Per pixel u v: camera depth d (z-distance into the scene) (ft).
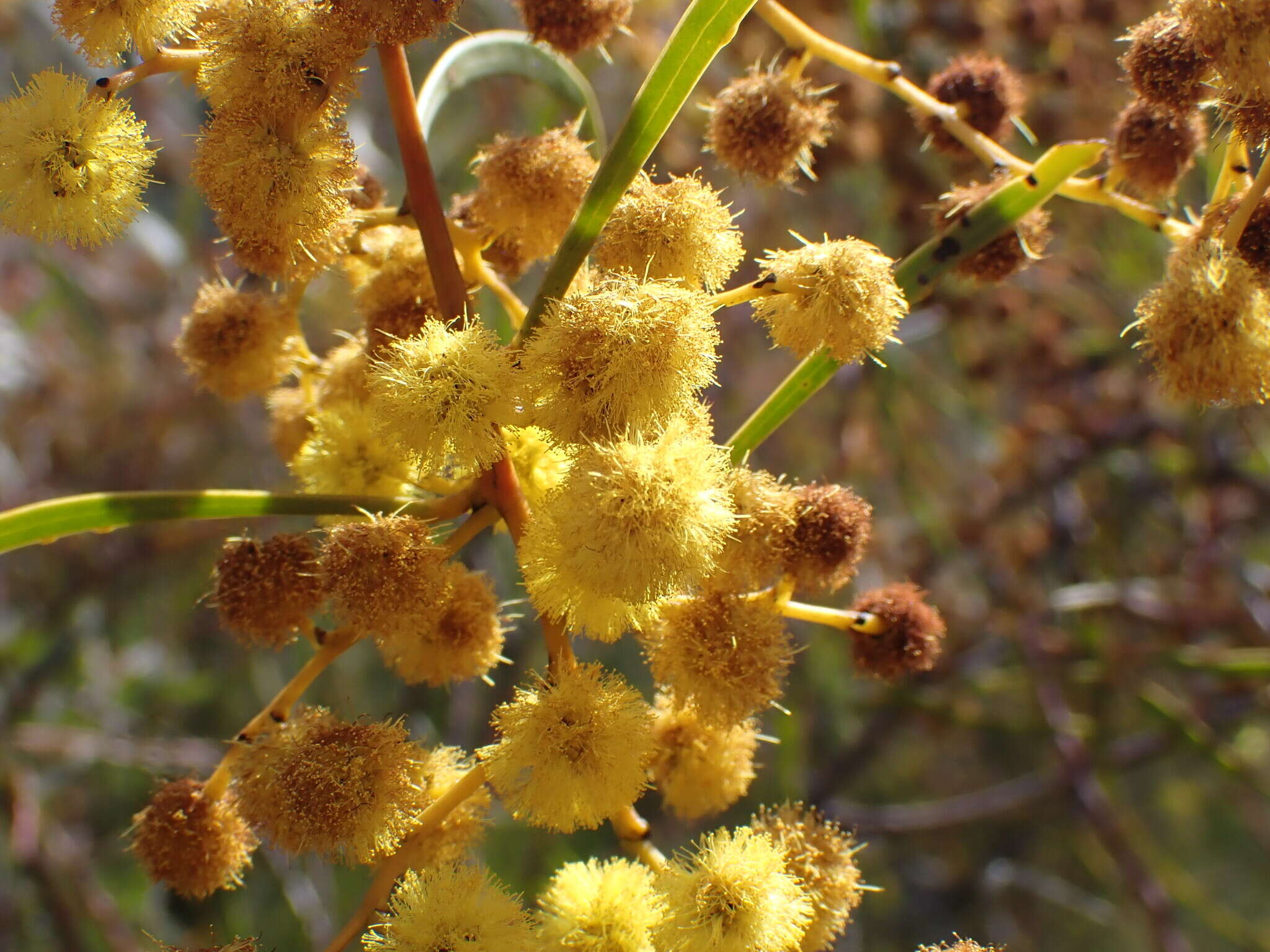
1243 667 0.55
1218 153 0.30
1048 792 0.63
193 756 0.66
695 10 0.22
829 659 0.66
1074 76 0.55
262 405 0.79
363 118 0.64
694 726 0.26
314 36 0.22
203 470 0.81
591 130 0.36
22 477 0.78
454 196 0.29
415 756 0.24
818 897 0.24
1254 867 0.97
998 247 0.30
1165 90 0.26
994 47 0.55
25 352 0.79
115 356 0.80
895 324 0.24
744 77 0.31
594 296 0.22
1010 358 0.64
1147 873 0.58
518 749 0.23
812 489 0.25
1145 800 0.94
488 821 0.25
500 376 0.22
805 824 0.25
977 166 0.52
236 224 0.23
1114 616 0.66
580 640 0.67
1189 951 0.58
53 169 0.23
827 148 0.54
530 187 0.26
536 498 0.25
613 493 0.21
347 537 0.23
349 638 0.24
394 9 0.22
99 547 0.73
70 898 0.63
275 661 0.72
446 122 0.61
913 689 0.63
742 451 0.27
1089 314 0.66
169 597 0.76
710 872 0.23
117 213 0.24
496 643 0.26
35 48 0.71
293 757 0.23
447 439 0.22
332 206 0.23
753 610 0.24
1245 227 0.24
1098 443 0.63
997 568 0.65
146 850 0.25
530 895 0.60
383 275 0.27
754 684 0.24
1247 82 0.23
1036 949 0.83
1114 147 0.28
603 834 0.64
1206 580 0.63
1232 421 0.64
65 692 0.71
